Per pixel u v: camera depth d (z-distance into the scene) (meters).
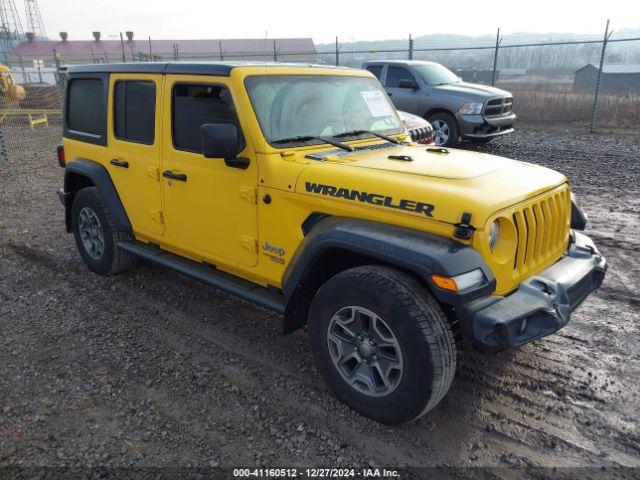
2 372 3.61
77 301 4.69
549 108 17.38
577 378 3.51
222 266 3.89
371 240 2.81
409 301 2.71
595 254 3.51
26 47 54.12
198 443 2.95
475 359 3.74
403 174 3.07
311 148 3.57
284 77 3.67
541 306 2.83
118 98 4.40
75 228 5.28
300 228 3.29
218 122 3.57
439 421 3.12
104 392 3.39
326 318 3.12
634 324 4.20
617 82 26.64
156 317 4.39
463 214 2.66
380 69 12.53
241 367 3.67
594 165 9.76
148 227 4.42
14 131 17.31
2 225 6.92
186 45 51.00
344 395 3.16
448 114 11.50
